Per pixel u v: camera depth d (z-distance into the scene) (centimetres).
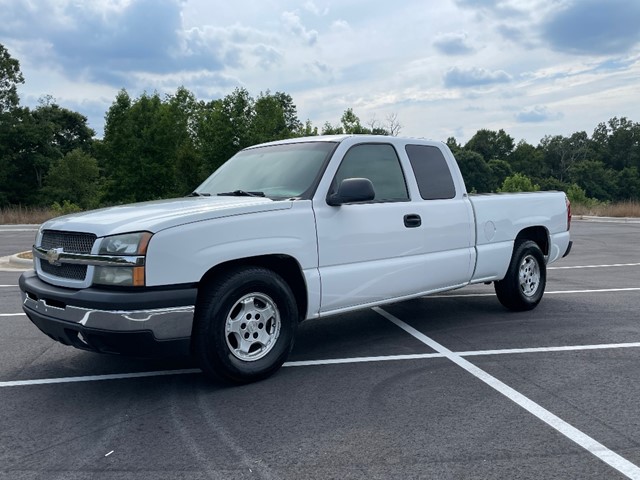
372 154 573
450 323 684
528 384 466
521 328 654
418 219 588
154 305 411
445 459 337
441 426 384
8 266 1308
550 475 318
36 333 660
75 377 499
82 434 380
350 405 423
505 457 339
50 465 337
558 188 12056
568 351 560
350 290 529
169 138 5881
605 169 13075
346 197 496
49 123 7119
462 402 427
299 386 466
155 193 5891
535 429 379
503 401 429
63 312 432
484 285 966
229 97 5322
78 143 8719
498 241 687
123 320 405
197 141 6844
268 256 484
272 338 483
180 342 425
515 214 713
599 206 3606
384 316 727
